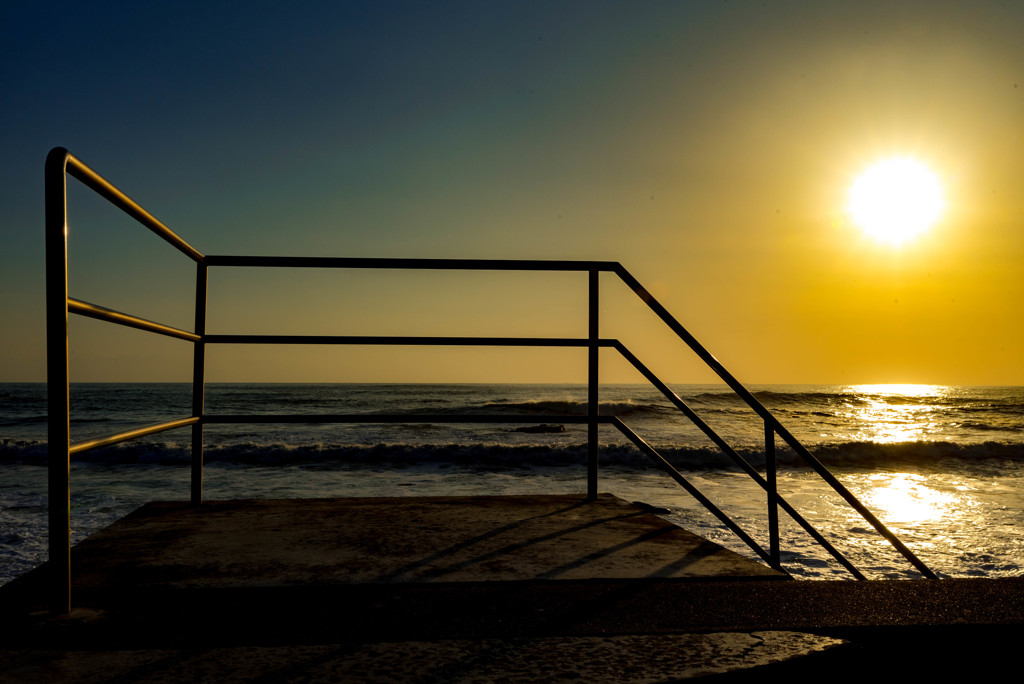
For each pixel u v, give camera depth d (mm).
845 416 37562
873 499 12383
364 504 2768
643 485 13234
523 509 2695
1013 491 13539
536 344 2729
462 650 1277
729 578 1782
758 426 28562
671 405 36781
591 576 1787
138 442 18469
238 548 2051
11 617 1439
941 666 1339
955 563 7852
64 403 1422
